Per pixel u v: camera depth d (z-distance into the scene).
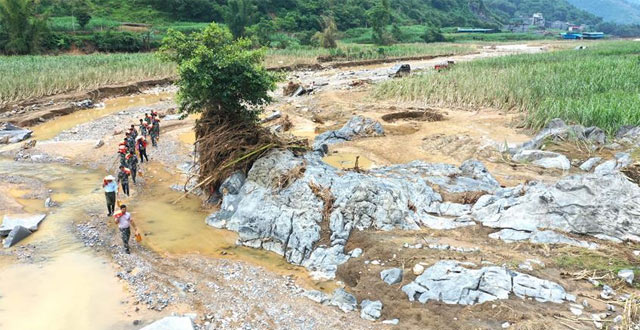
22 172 21.28
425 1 165.62
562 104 25.89
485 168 18.66
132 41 67.75
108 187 16.34
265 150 17.62
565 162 20.02
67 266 13.18
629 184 13.25
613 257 11.88
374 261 12.62
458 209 15.12
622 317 9.52
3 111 31.41
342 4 120.44
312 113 33.16
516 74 35.94
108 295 11.80
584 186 13.46
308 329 10.41
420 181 16.31
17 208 17.02
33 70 38.97
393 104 34.34
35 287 12.09
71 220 16.27
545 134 23.00
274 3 105.75
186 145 25.38
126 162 19.41
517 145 23.14
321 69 60.28
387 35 100.19
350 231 14.02
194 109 18.36
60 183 20.00
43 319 10.78
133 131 22.84
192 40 17.94
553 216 13.48
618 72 35.41
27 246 14.32
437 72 41.62
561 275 11.29
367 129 26.67
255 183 16.41
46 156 23.48
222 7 94.62
